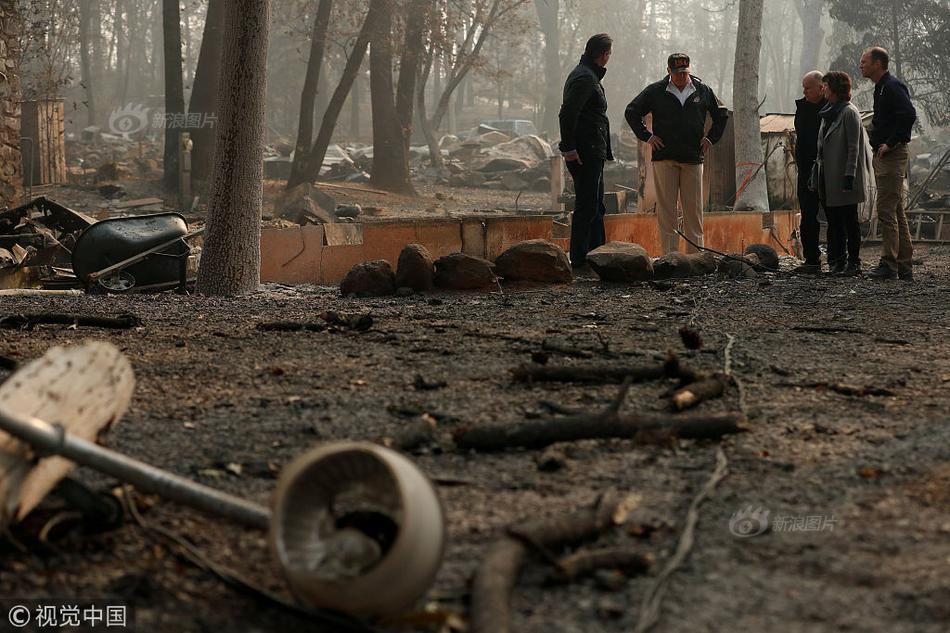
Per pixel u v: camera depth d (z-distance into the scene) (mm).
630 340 6410
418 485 2174
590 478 3385
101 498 2824
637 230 13422
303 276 11617
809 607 2400
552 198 32000
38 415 2574
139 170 39438
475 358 5695
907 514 3041
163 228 10758
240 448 3768
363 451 2211
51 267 12078
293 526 2232
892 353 5934
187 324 7184
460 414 4289
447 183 43812
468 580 2504
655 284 9891
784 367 5410
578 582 2537
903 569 2619
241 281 9898
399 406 4410
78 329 6840
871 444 3816
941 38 50281
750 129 23359
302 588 2168
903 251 11055
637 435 3789
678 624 2312
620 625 2309
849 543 2807
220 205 9828
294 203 24078
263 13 9695
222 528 2932
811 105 11445
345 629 2295
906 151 10789
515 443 3742
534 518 2984
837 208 11359
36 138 28156
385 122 35656
